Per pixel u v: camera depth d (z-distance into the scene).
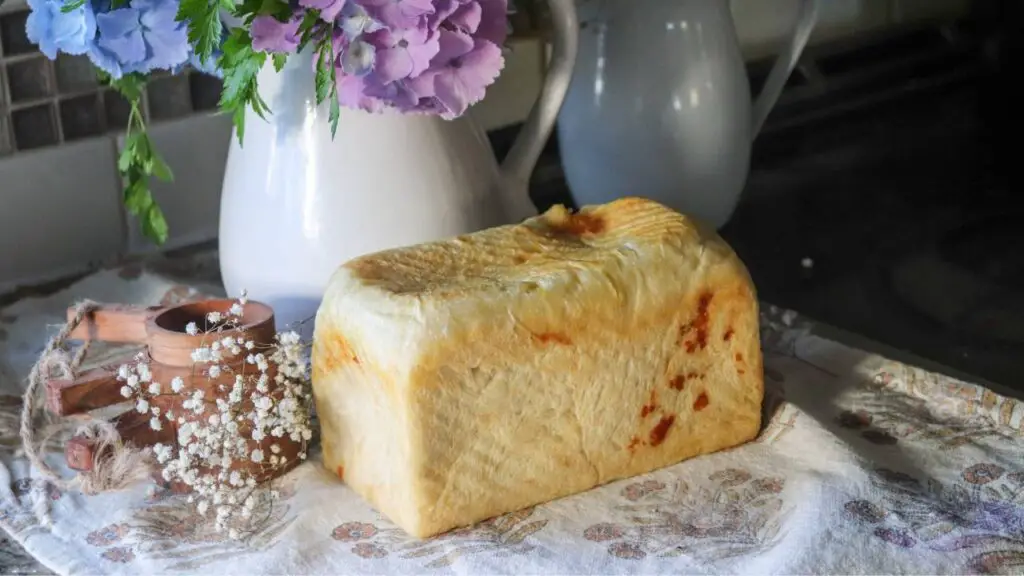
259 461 1.17
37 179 1.44
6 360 1.34
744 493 1.17
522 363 1.14
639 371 1.18
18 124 1.43
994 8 1.87
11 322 1.39
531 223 1.24
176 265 1.51
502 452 1.15
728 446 1.23
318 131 1.24
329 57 1.14
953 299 1.48
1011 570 1.08
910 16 1.84
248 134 1.26
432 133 1.25
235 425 1.16
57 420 1.26
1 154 1.42
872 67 1.83
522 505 1.17
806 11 1.50
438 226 1.26
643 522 1.15
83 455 1.18
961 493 1.17
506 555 1.11
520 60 1.62
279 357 1.17
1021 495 1.17
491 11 1.16
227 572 1.10
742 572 1.09
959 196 1.68
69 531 1.14
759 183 1.71
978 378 1.34
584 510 1.16
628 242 1.20
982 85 1.88
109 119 1.48
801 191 1.70
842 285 1.50
